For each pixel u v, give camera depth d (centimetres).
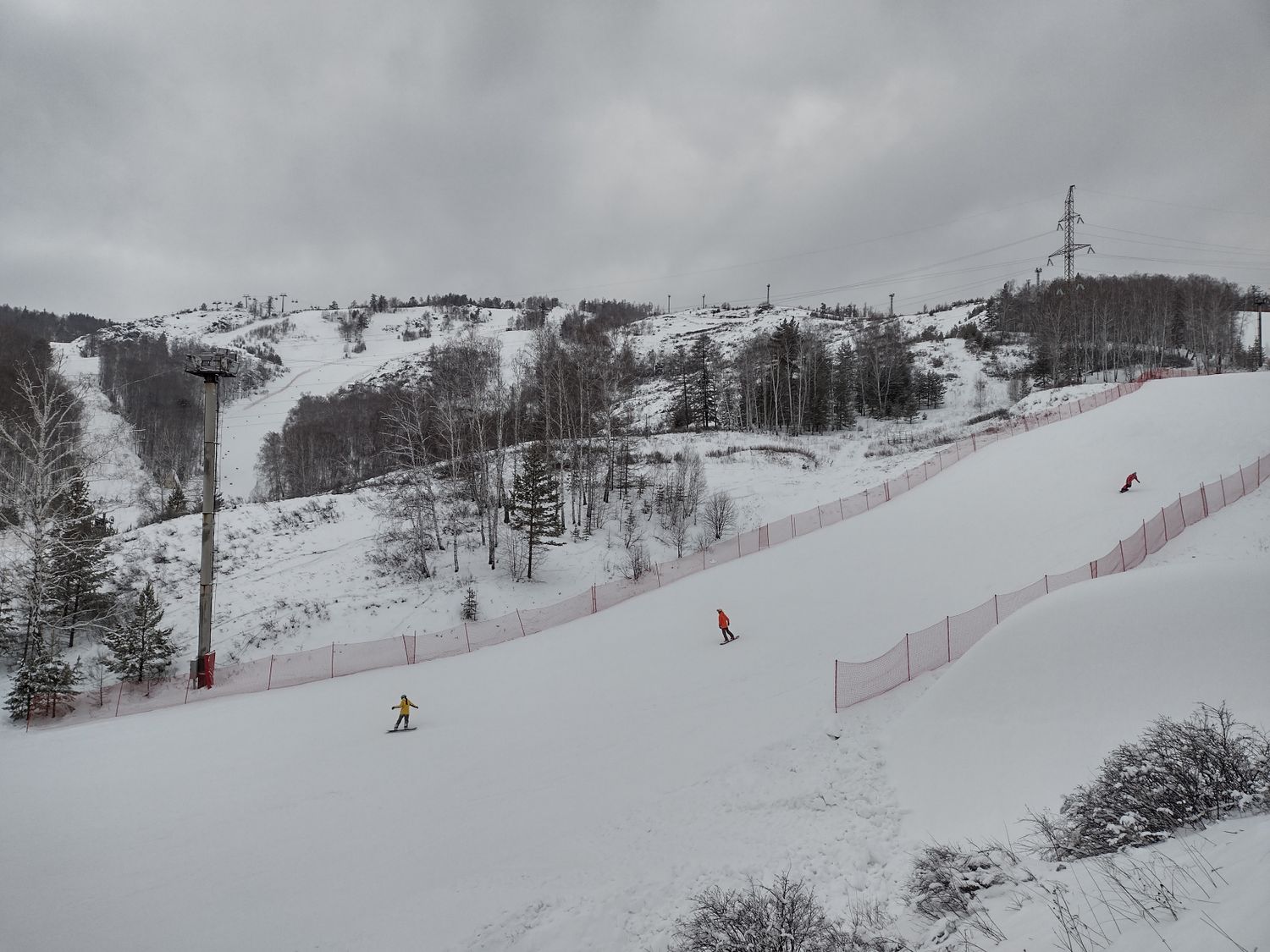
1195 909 474
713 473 4791
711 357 10256
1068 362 7038
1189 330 7781
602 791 1345
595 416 4703
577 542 3759
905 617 2091
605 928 900
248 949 908
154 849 1203
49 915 999
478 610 2970
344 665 2480
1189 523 2178
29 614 2500
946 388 7756
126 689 2395
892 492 3603
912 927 744
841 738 1422
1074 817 811
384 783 1469
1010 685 1242
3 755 1739
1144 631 1184
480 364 4334
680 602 2702
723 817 1191
